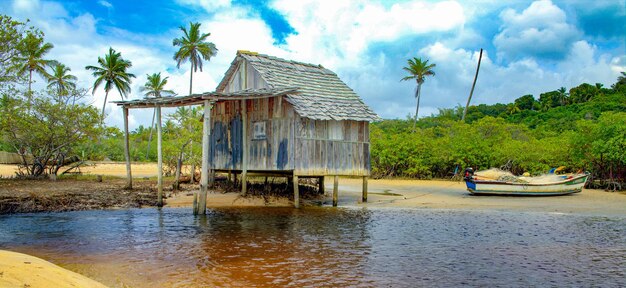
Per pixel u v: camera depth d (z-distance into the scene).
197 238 12.33
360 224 14.82
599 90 72.88
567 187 22.52
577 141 25.94
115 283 8.22
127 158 20.98
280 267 9.50
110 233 12.84
